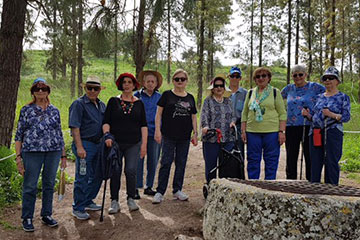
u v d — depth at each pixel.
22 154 4.40
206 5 18.33
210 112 5.24
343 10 23.39
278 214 3.14
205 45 19.73
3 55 6.84
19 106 14.31
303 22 23.67
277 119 5.20
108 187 6.30
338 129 4.76
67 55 8.05
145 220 4.62
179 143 5.34
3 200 5.31
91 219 4.77
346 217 3.02
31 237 4.29
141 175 5.87
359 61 22.83
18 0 6.78
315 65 22.66
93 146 4.84
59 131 4.56
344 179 7.46
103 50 7.65
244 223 3.29
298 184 3.94
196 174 7.64
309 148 5.09
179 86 5.25
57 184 6.29
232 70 5.85
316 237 3.01
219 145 5.19
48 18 6.96
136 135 4.88
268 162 5.19
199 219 4.63
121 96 4.97
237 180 4.02
